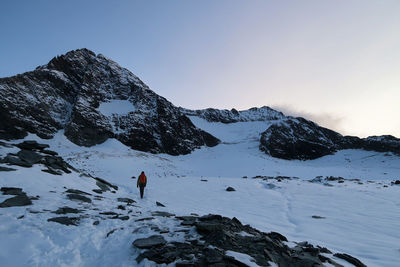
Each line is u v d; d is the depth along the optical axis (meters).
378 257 6.11
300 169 56.56
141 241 5.17
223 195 17.39
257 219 10.45
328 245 7.10
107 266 4.39
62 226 5.89
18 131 49.53
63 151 46.66
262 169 54.84
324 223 9.80
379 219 10.25
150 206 11.40
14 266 4.12
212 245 5.08
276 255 5.00
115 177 30.77
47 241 5.09
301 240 7.44
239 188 21.08
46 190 9.61
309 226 9.34
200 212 10.79
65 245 5.04
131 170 38.94
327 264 4.93
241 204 14.11
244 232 6.46
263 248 5.15
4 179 9.27
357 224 9.56
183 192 18.53
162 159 58.72
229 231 6.06
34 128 52.69
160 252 4.64
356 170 55.84
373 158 72.00
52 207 7.52
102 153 49.00
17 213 6.48
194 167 57.44
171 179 28.11
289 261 4.85
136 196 14.87
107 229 6.14
